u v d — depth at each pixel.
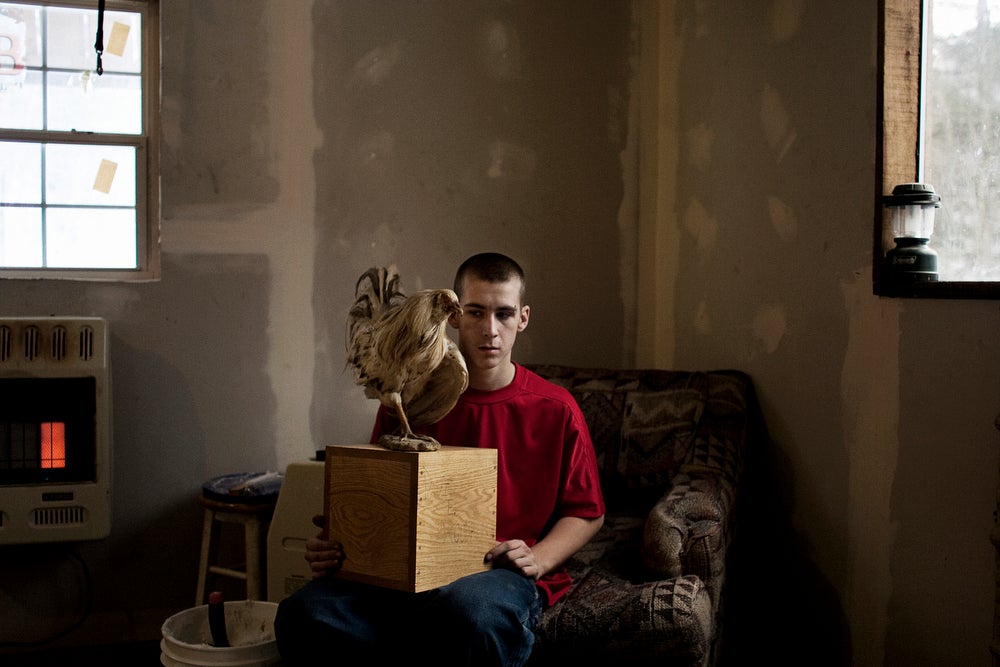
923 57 2.32
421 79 3.31
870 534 2.34
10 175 3.04
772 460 2.78
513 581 1.78
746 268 2.94
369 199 3.26
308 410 3.20
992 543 1.80
